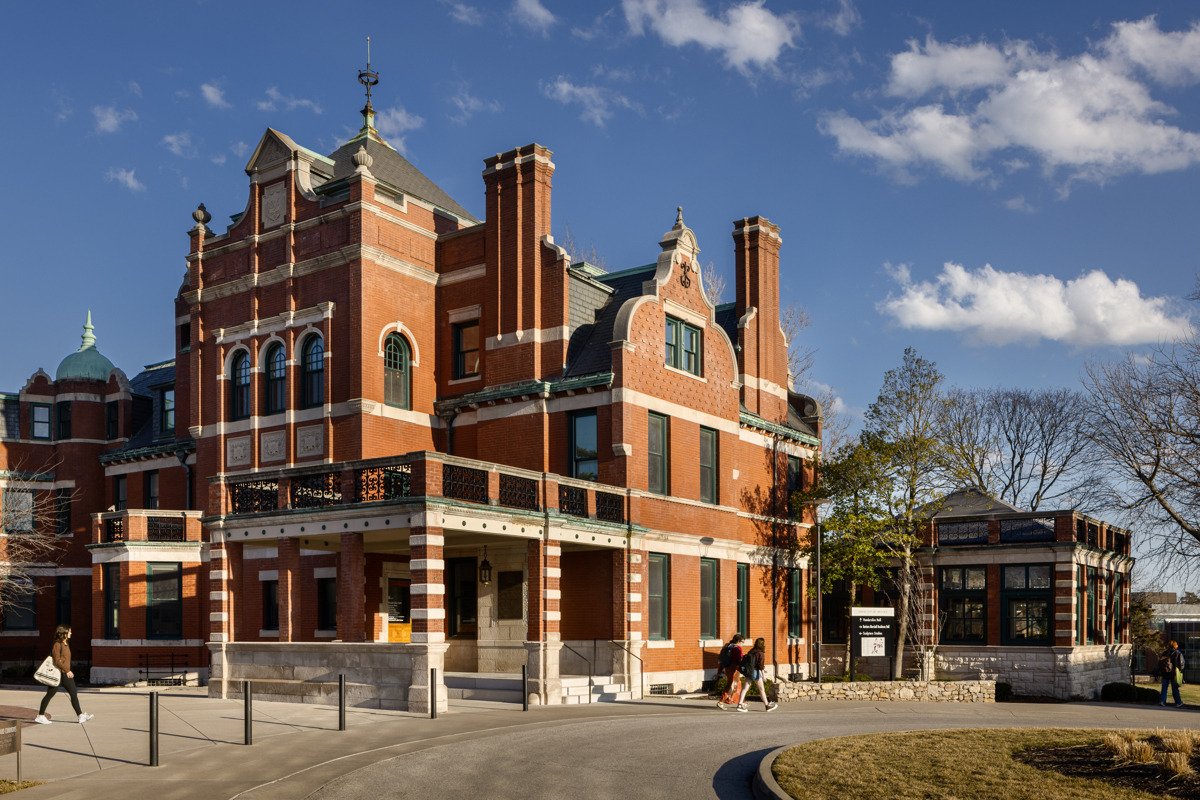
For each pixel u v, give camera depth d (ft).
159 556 126.72
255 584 115.44
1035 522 132.87
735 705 90.58
